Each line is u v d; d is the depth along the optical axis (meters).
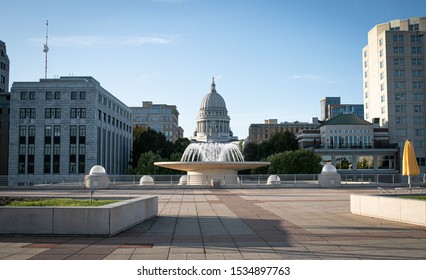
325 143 112.62
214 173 51.94
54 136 93.75
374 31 120.25
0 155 99.12
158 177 54.06
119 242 13.81
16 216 15.14
